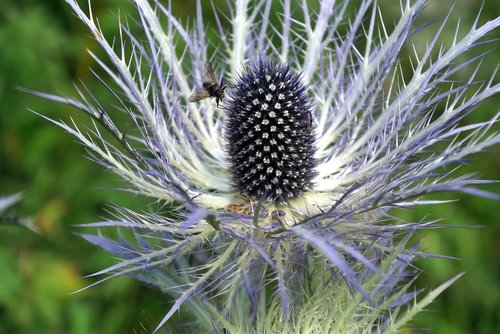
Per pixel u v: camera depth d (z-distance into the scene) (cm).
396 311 26
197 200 28
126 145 26
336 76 30
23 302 35
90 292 35
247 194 28
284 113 28
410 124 27
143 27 29
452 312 34
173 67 29
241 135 29
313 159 29
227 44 30
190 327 28
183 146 29
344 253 26
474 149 25
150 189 27
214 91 28
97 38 27
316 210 28
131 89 27
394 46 28
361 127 29
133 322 34
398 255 26
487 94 25
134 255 27
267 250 26
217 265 26
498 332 35
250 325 26
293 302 26
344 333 26
